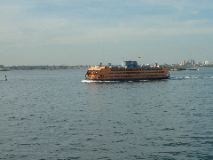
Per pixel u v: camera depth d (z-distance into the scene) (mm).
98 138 66562
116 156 54969
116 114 98375
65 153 56625
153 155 55062
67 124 81812
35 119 90625
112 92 176875
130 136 67938
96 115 96812
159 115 94312
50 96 165875
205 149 57375
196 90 182125
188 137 65688
